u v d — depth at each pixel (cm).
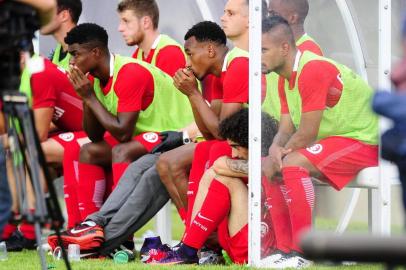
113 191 2342
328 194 2361
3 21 1270
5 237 2550
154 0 2719
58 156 2525
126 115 2391
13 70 1298
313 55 2117
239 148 2088
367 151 2134
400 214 2322
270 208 2047
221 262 2219
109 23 3006
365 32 2272
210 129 2233
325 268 2020
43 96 2512
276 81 2069
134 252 2427
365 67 2280
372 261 785
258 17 2045
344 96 2128
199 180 2205
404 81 972
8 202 1275
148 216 2319
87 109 2392
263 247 2041
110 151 2458
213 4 2898
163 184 2302
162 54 2669
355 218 2994
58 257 2292
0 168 1266
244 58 2227
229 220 2119
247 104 2222
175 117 2520
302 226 2064
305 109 2089
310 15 2170
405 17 987
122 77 2409
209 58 2292
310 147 2089
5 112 1316
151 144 2402
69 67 2455
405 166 968
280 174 2058
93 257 2314
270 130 2052
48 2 1309
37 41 2888
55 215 1351
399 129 934
